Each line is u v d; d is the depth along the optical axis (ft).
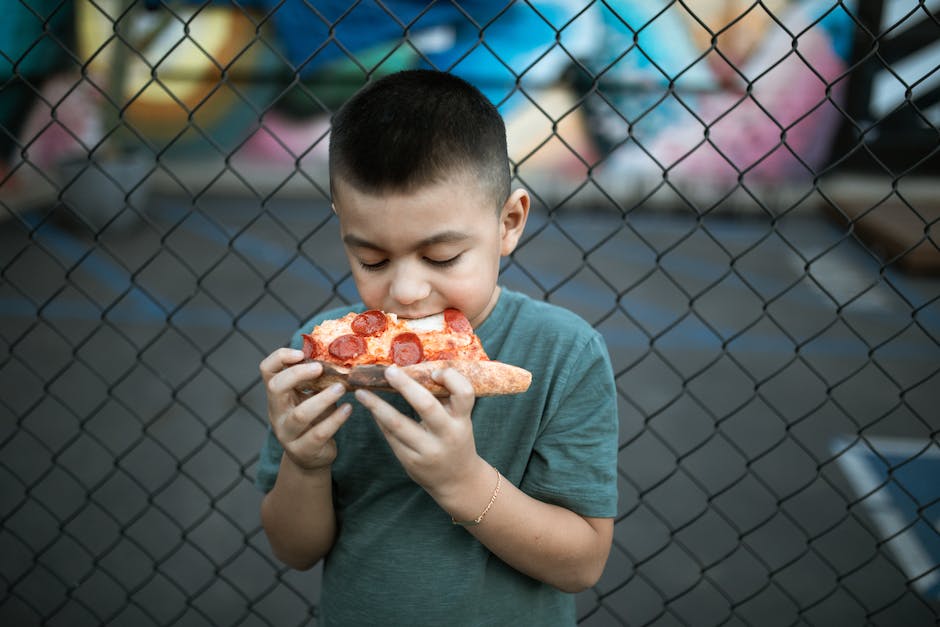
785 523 12.20
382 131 3.26
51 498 12.29
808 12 33.78
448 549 4.07
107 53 33.60
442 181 3.28
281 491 4.05
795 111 34.91
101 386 16.94
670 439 15.12
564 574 3.93
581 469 3.95
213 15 35.24
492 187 3.49
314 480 3.97
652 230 33.91
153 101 36.11
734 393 17.65
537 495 3.99
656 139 35.81
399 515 4.13
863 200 34.88
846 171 35.27
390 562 4.10
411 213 3.30
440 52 35.22
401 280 3.43
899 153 34.63
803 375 18.83
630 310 24.04
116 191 30.55
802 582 10.79
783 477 13.62
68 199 29.99
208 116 36.47
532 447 4.05
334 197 3.52
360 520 4.22
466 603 4.04
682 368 19.22
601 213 36.11
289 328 21.49
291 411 3.43
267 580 10.63
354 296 24.30
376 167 3.25
